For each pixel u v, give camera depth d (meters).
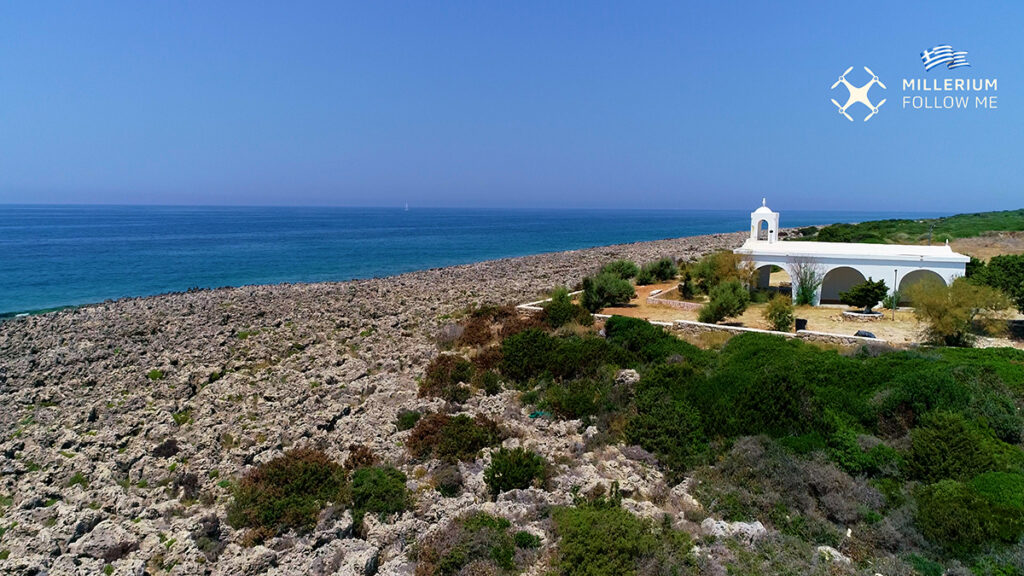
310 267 94.00
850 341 31.92
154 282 75.62
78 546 15.07
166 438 22.77
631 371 28.33
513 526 16.25
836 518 17.70
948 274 40.59
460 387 28.02
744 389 23.94
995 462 19.19
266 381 29.20
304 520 16.83
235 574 14.46
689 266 58.38
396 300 50.03
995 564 15.08
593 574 13.61
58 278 77.44
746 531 16.28
